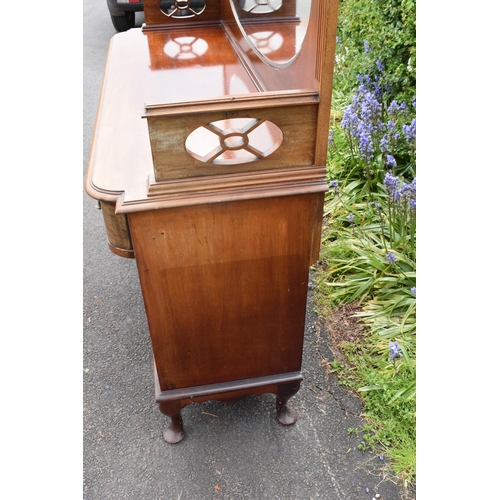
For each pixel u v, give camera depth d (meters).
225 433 1.71
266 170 1.20
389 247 2.26
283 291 1.40
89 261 2.56
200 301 1.37
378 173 2.48
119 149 1.38
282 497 1.52
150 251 1.25
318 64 1.08
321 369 1.91
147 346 2.07
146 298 1.33
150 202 1.16
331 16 1.01
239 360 1.52
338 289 2.19
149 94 1.63
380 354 1.93
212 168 1.17
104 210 1.31
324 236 2.43
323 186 1.21
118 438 1.71
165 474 1.59
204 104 1.07
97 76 4.36
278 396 1.66
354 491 1.52
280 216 1.26
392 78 2.65
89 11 5.98
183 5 2.17
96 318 2.21
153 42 2.08
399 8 2.52
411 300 2.02
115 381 1.92
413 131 2.21
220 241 1.27
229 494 1.53
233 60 1.87
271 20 1.44
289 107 1.11
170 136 1.10
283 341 1.51
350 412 1.75
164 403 1.55
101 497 1.53
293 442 1.67
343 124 2.48
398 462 1.57
